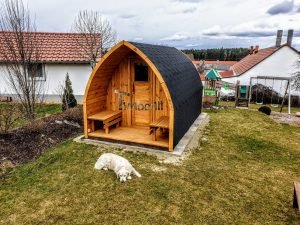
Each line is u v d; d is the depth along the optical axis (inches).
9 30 355.9
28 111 366.0
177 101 307.4
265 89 928.3
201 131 404.8
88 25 680.4
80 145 326.3
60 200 210.2
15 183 235.1
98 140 340.5
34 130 340.8
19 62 369.4
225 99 951.0
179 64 396.5
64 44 679.1
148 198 214.5
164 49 398.9
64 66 649.0
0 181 238.5
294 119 583.5
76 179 242.5
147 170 262.8
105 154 268.4
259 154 323.9
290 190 236.8
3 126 366.0
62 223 184.1
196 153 312.8
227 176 258.7
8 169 258.4
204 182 244.2
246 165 287.9
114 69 363.3
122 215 193.2
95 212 196.1
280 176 264.5
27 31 372.5
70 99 502.0
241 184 244.1
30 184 233.5
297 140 390.3
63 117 403.9
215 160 296.0
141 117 369.4
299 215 199.2
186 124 370.6
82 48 663.1
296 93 968.3
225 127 438.6
